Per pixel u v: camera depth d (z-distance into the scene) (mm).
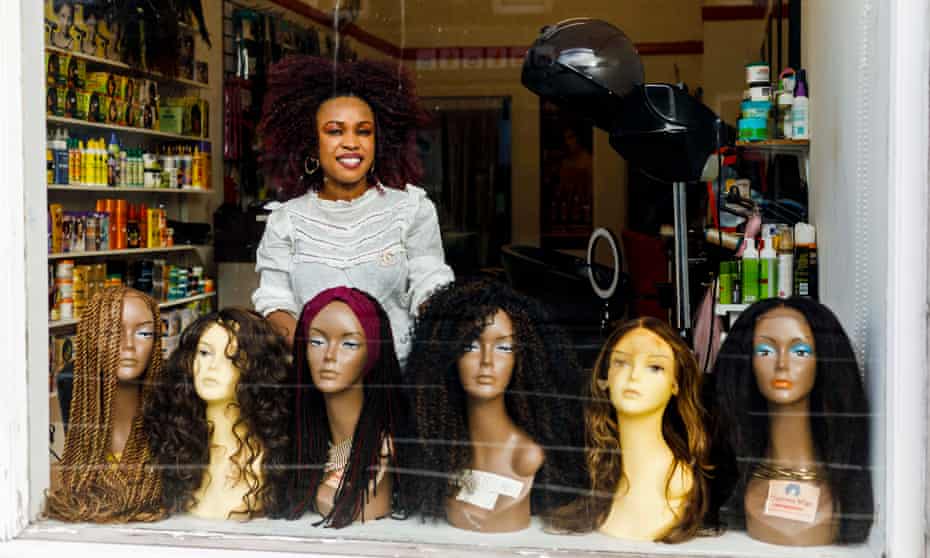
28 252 1676
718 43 3010
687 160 2207
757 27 2967
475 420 1646
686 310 2145
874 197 1494
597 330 1718
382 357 1718
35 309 1697
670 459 1561
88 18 2453
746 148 2311
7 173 1639
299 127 2146
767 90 2422
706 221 2273
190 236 2557
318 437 1710
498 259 2588
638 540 1560
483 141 3408
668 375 1563
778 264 2111
